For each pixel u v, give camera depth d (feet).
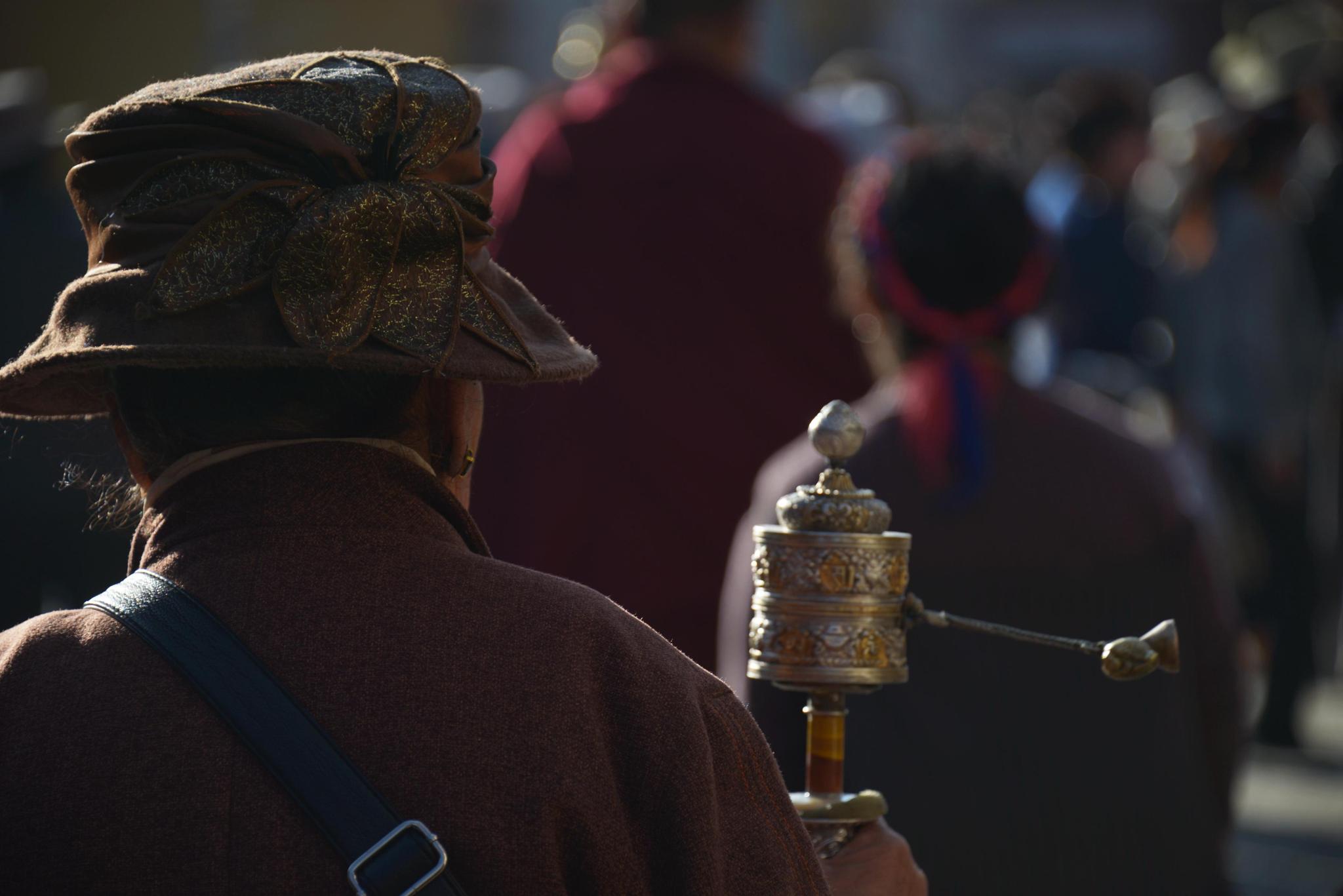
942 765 19.17
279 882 10.03
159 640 10.65
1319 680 61.98
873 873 13.71
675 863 10.62
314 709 10.39
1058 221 53.47
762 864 11.01
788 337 31.50
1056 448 19.66
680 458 31.19
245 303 10.59
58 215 38.04
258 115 10.67
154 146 10.95
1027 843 19.08
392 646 10.63
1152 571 19.60
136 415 11.47
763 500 20.27
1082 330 52.47
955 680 19.26
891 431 19.77
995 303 19.88
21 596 38.09
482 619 10.85
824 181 31.78
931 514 19.39
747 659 19.56
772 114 32.07
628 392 31.14
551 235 31.71
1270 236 51.67
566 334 12.36
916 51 138.10
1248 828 44.21
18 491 37.68
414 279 10.82
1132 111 53.62
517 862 10.23
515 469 31.32
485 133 59.00
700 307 31.35
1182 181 60.34
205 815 10.16
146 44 104.58
